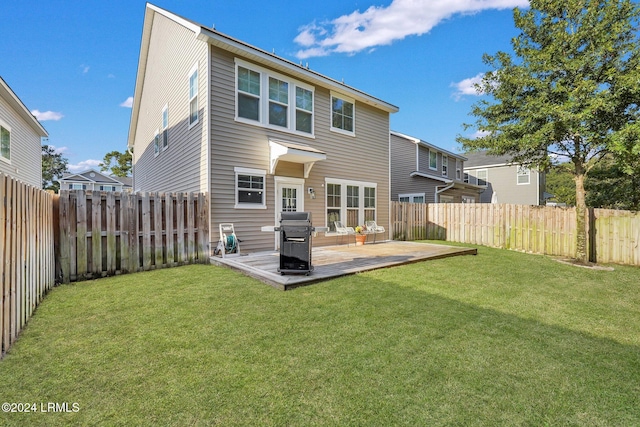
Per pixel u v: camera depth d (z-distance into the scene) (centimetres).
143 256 614
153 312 373
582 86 640
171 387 222
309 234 521
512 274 623
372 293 458
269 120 836
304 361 261
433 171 1994
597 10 681
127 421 187
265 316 362
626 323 371
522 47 779
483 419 194
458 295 463
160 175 1134
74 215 537
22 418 188
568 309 419
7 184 280
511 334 328
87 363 254
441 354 279
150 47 1196
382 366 256
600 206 1029
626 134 605
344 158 1038
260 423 187
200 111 756
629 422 196
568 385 235
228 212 750
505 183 2256
